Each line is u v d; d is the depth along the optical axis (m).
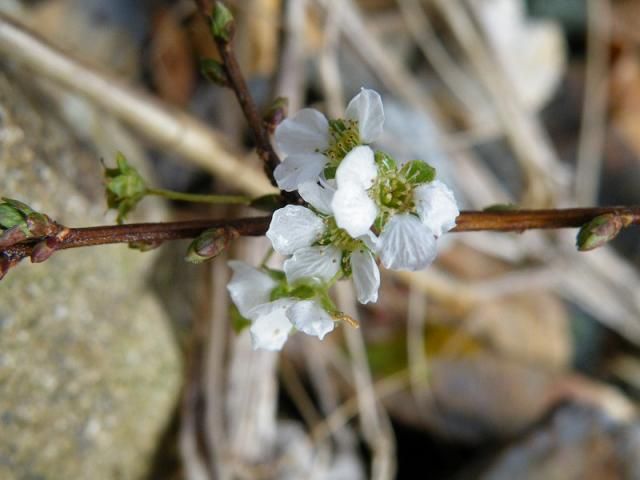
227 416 0.10
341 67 0.12
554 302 0.13
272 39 0.11
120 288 0.09
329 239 0.05
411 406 0.11
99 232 0.06
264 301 0.06
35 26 0.10
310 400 0.11
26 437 0.08
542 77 0.14
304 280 0.06
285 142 0.06
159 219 0.10
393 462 0.11
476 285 0.12
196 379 0.10
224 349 0.10
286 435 0.10
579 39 0.15
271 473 0.10
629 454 0.10
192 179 0.12
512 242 0.12
